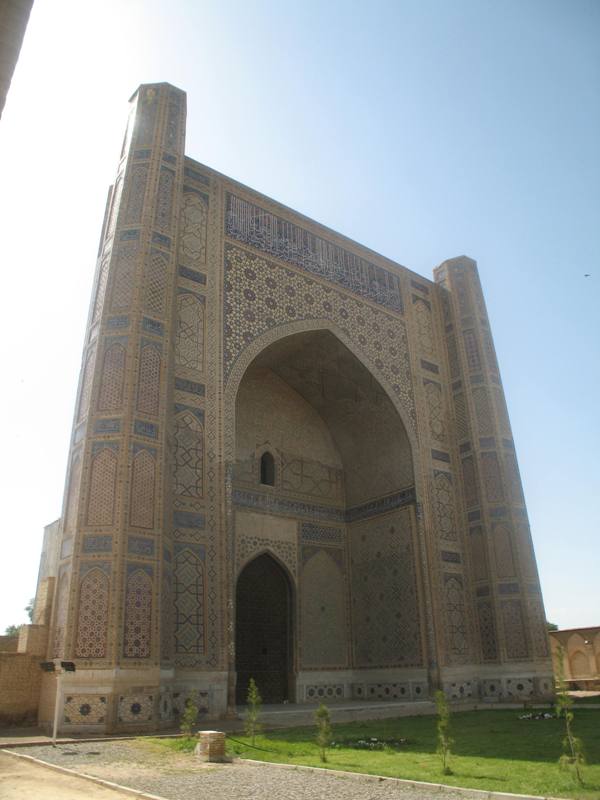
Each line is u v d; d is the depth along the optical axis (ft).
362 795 10.55
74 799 10.51
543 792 10.23
